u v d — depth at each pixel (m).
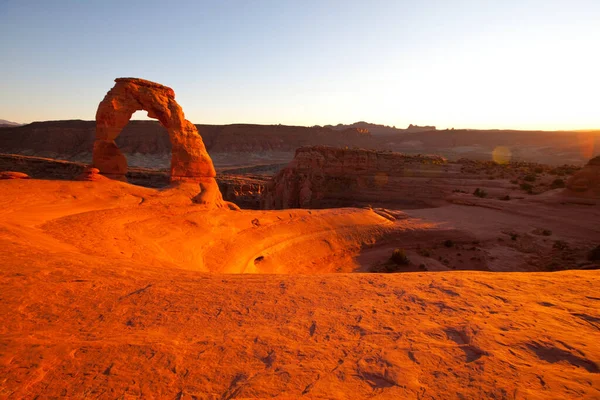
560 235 31.67
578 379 4.20
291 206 60.78
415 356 4.94
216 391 4.36
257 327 6.13
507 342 5.14
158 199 21.22
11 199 15.70
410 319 6.24
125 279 8.53
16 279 7.60
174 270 10.09
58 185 19.06
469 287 7.89
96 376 4.68
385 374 4.54
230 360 5.05
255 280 9.04
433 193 54.03
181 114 25.16
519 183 51.81
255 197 68.25
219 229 22.34
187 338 5.73
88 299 7.17
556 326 5.65
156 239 16.97
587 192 38.72
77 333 5.81
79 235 13.26
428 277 9.05
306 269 25.28
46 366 4.84
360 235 31.12
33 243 10.59
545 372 4.36
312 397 4.14
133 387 4.46
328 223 31.14
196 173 25.69
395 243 31.31
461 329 5.68
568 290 7.50
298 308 7.00
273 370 4.75
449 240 31.59
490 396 3.98
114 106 22.83
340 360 4.95
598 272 9.11
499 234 32.75
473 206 44.88
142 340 5.59
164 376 4.68
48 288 7.41
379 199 56.38
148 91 23.78
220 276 9.52
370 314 6.55
